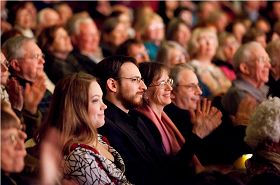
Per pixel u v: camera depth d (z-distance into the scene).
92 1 19.77
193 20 21.05
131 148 8.98
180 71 10.48
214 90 13.46
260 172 7.54
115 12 17.53
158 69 9.67
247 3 23.00
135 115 9.46
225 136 9.80
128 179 8.84
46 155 7.13
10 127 6.88
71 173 7.85
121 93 9.23
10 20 15.57
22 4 15.61
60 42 12.89
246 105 11.37
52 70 12.70
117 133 8.98
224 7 22.38
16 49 9.97
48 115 8.00
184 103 10.45
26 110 9.61
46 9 15.86
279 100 7.97
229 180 6.29
